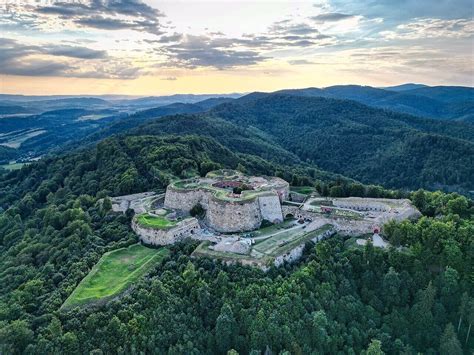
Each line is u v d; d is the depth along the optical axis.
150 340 88.50
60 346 85.19
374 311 104.81
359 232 136.00
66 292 102.50
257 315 93.69
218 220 140.62
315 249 120.06
